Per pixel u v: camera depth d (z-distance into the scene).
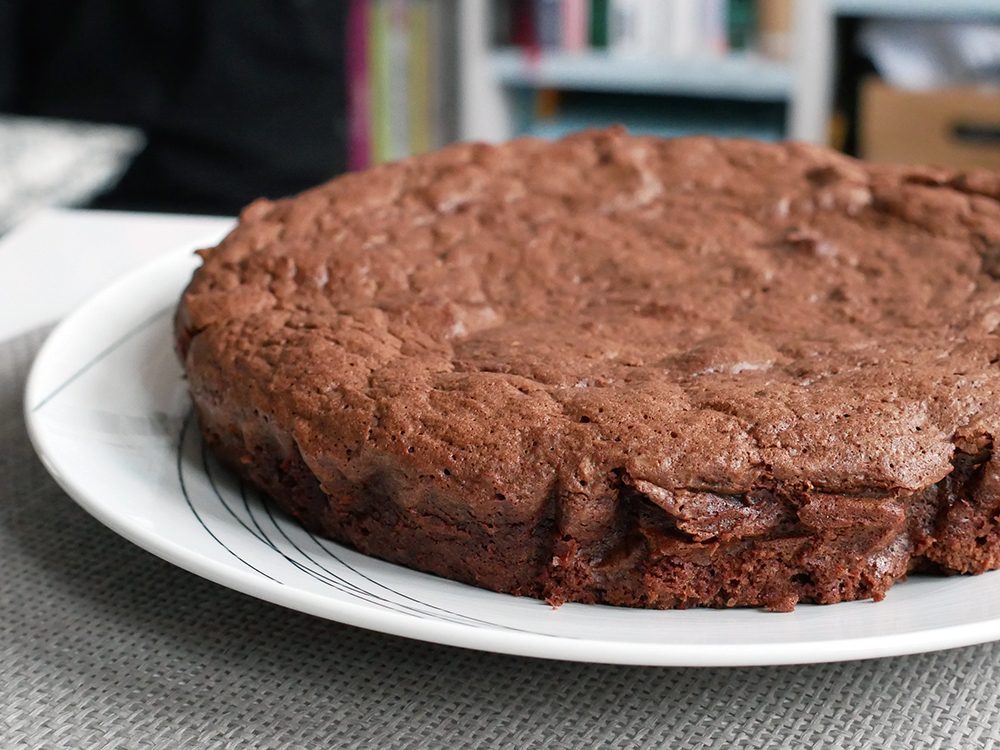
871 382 0.45
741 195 0.58
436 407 0.45
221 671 0.43
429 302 0.50
